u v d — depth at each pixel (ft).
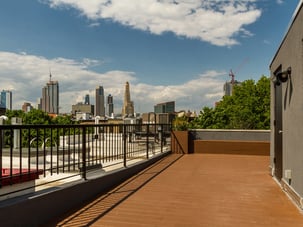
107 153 21.12
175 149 34.09
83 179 14.75
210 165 25.53
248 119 70.69
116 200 14.43
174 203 13.98
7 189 10.84
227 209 13.16
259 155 32.40
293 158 14.37
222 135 33.76
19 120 23.44
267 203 14.12
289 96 15.11
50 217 11.78
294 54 14.01
